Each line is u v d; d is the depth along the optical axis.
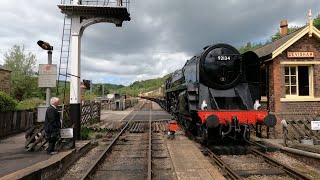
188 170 7.12
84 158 9.34
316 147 8.51
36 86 37.31
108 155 9.63
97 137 13.48
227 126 9.95
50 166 6.60
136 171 7.68
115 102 34.97
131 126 17.67
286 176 7.17
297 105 12.24
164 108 34.16
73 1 11.66
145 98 83.25
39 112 9.76
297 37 11.91
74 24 11.70
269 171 7.41
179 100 13.92
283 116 12.11
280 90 12.23
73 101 11.54
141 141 12.40
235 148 9.72
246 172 7.34
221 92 10.92
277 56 12.30
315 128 9.83
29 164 7.09
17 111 14.23
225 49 11.13
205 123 9.87
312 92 12.48
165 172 7.57
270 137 12.20
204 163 7.79
